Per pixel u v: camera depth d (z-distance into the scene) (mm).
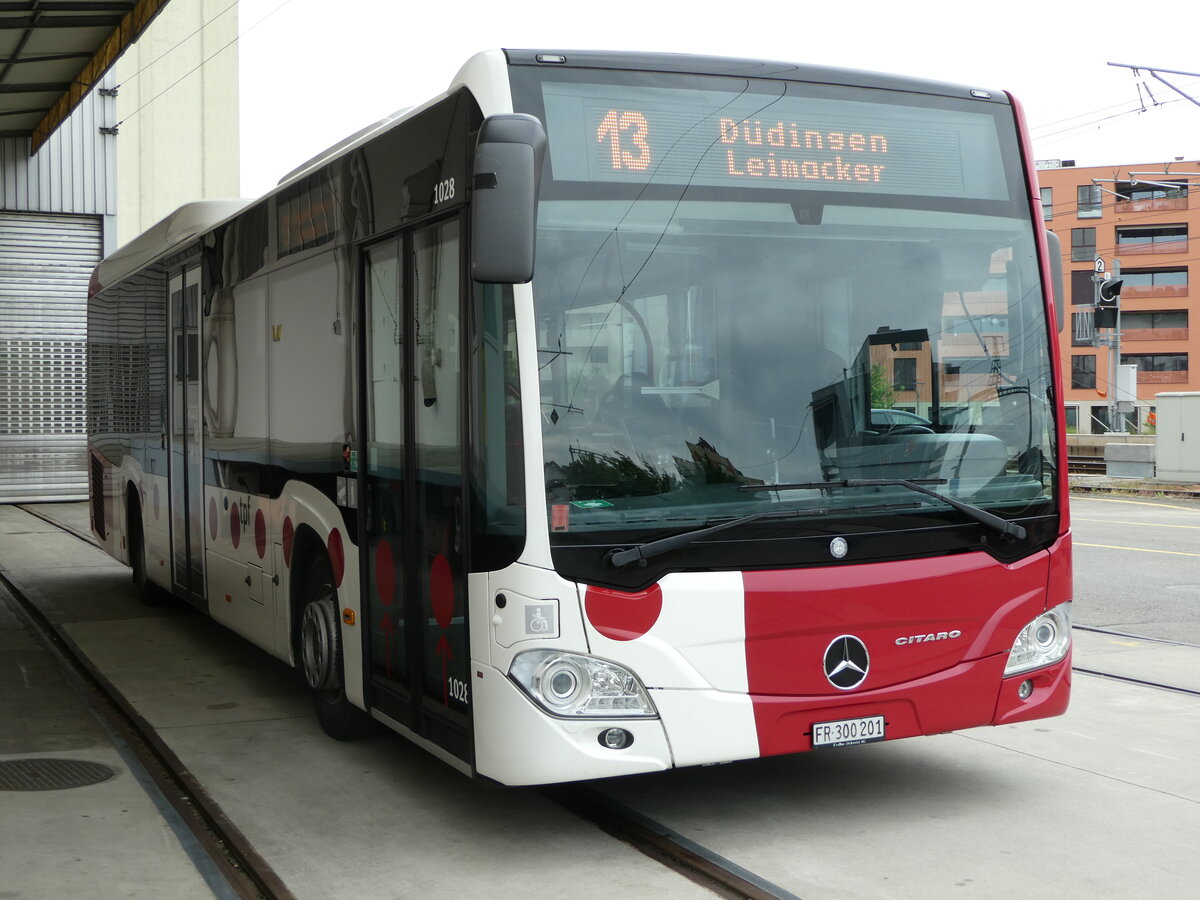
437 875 4727
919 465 5066
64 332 23438
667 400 4758
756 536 4781
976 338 5250
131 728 7137
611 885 4602
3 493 23094
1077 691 7664
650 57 4961
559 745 4539
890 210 5199
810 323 4988
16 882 4664
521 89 4754
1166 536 16703
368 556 5891
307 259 6637
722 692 4715
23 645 9664
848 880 4602
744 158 5004
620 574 4617
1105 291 35125
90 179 23391
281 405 7039
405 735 5523
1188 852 4902
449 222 5023
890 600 4938
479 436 4742
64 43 16359
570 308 4668
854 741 4895
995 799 5582
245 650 9406
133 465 11016
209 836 5238
